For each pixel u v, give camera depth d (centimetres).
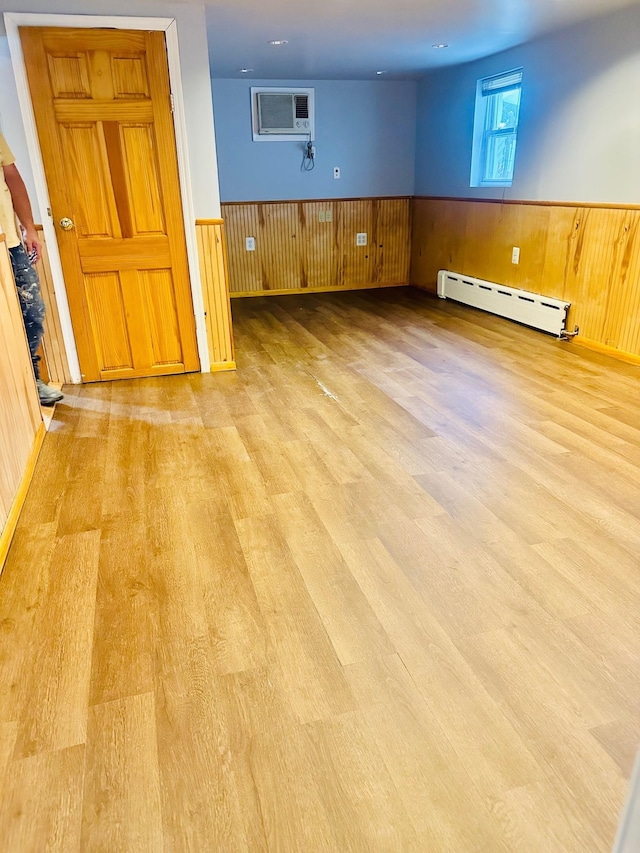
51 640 160
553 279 445
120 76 315
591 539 200
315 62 482
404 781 122
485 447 268
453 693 142
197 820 115
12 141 316
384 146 609
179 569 188
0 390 219
